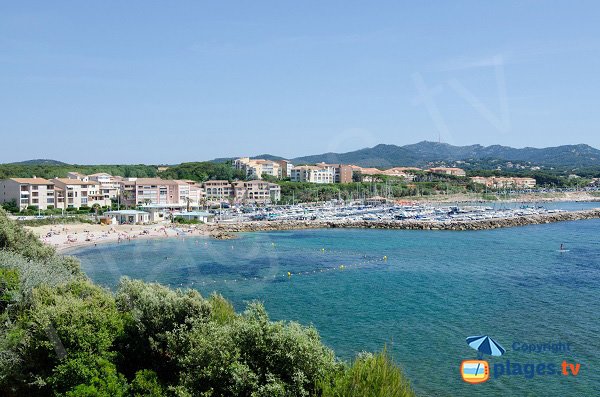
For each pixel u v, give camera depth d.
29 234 65.50
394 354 50.94
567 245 138.75
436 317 64.31
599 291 78.06
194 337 32.53
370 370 26.77
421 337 56.28
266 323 30.73
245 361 28.45
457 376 45.09
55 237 139.12
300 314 67.31
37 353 30.81
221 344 29.75
